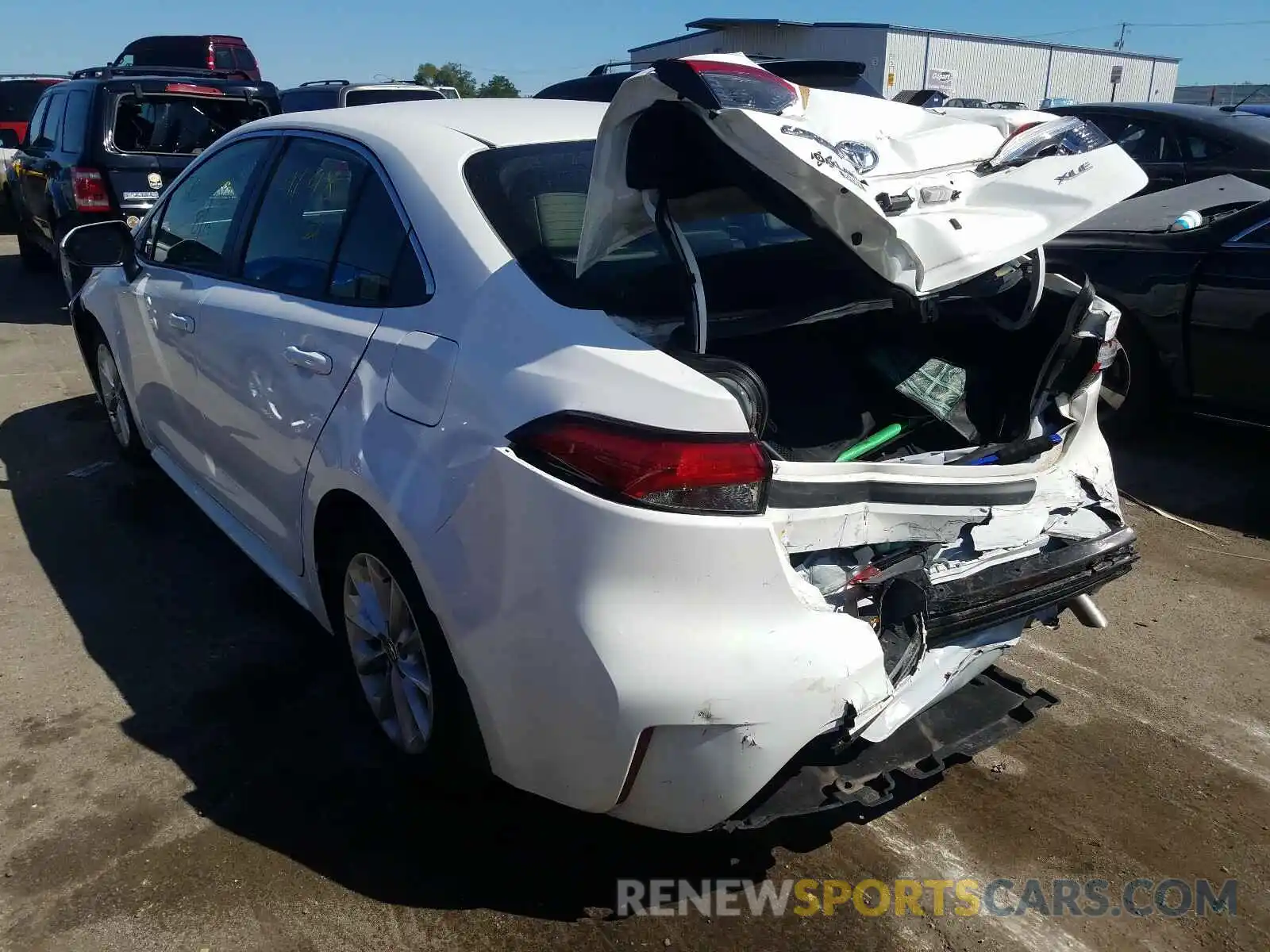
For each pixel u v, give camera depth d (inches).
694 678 75.6
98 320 178.7
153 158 316.5
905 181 85.3
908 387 108.5
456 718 92.5
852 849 101.3
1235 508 186.5
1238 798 110.1
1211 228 194.5
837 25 1268.5
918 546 91.0
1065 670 134.7
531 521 79.4
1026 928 92.3
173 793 105.1
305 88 556.1
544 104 126.1
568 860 98.0
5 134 586.2
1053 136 96.3
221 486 137.7
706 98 75.7
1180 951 90.3
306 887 93.6
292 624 138.7
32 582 149.6
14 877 93.6
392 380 94.5
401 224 101.8
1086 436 111.1
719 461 75.5
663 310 93.3
